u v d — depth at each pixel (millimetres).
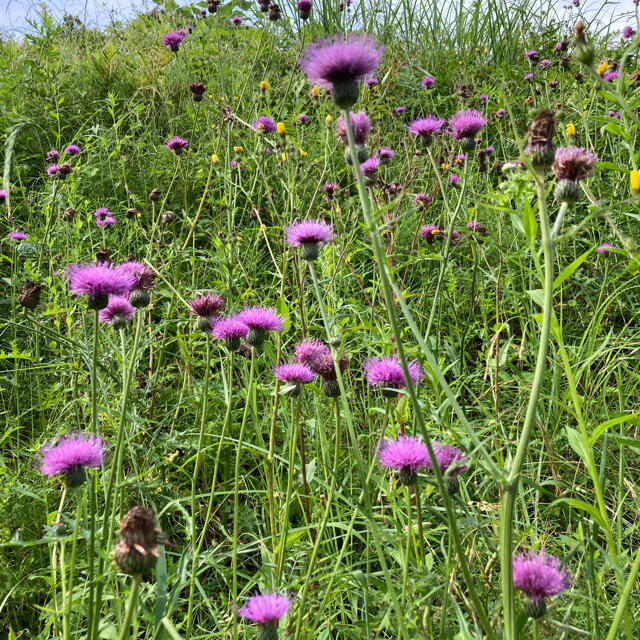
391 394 2059
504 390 3412
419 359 2008
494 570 2305
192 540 2109
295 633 1848
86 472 1780
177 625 2207
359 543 2684
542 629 1852
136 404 3049
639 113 4176
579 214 4492
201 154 5516
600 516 1683
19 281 3816
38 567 2441
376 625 1969
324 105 4230
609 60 5871
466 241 3980
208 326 2316
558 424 2982
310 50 1563
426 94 6668
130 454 2730
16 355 2842
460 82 6531
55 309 3070
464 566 1497
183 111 6816
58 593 2127
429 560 2000
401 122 6312
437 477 1479
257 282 4324
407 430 2574
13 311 3738
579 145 4758
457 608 1646
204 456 2807
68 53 8281
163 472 2855
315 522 2527
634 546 2537
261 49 5852
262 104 5281
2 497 2324
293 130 5125
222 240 4043
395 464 1783
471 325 3643
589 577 1923
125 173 4949
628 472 2783
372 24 7797
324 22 7309
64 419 3252
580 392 3256
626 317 4047
